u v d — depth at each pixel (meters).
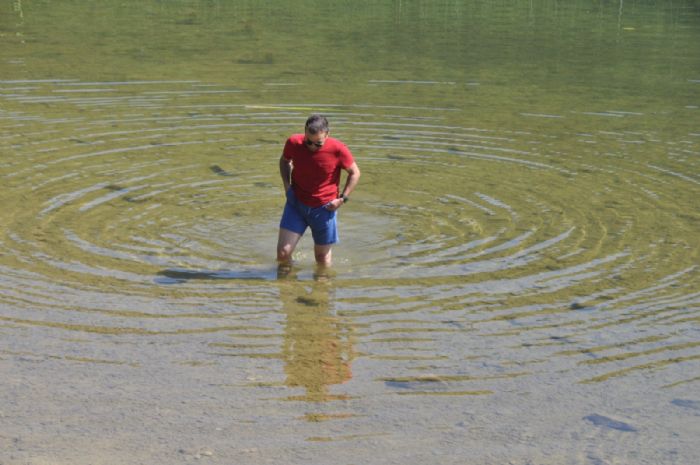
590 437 7.83
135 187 14.81
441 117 20.19
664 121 20.30
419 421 8.02
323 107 20.78
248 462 7.30
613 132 19.23
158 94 21.66
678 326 10.12
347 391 8.54
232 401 8.28
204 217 13.57
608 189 15.31
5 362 8.88
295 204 11.73
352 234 13.05
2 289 10.62
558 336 9.83
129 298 10.56
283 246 11.77
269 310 10.38
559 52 28.95
